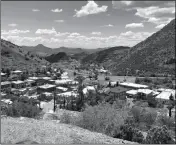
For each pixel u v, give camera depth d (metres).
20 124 10.84
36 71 137.50
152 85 91.94
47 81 108.19
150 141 12.18
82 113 12.84
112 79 118.75
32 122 11.69
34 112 15.81
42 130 10.02
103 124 12.22
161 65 136.88
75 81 110.56
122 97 63.25
